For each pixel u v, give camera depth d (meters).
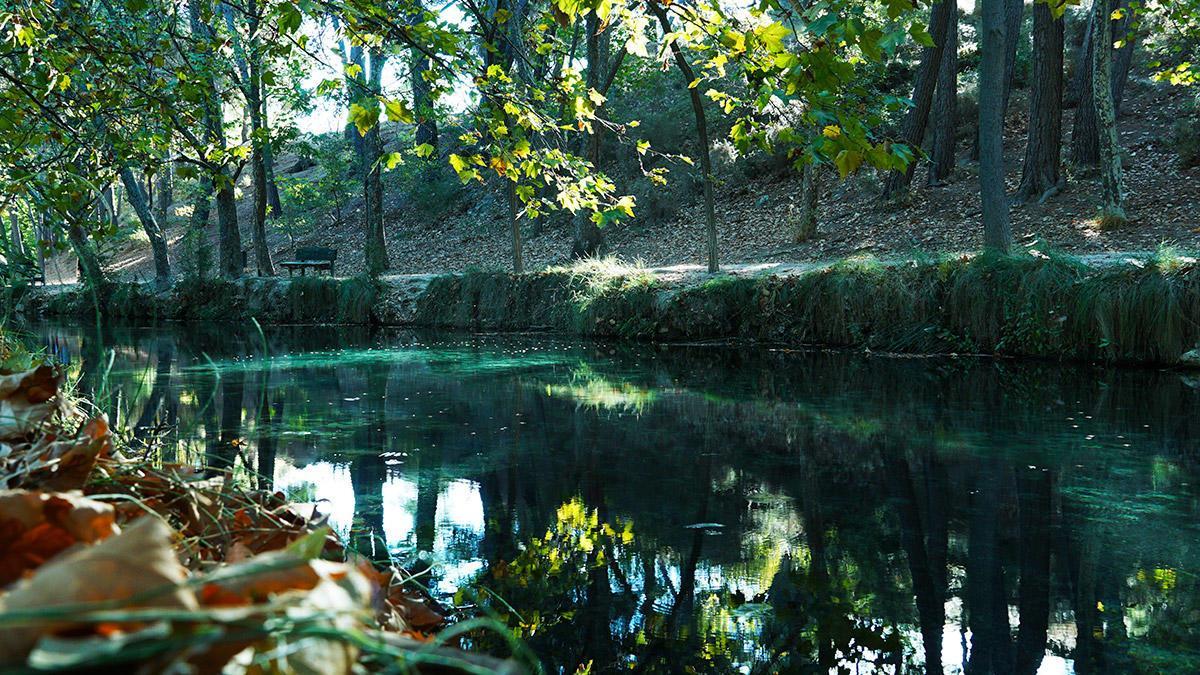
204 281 24.36
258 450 6.77
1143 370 10.67
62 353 14.28
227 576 0.71
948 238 19.45
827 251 20.91
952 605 3.71
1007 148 23.64
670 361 12.86
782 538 4.63
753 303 15.08
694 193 27.67
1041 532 4.69
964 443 6.91
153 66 5.20
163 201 40.25
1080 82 21.23
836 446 6.91
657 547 4.48
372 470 6.14
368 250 22.95
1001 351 12.38
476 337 17.36
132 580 0.65
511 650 3.19
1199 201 17.80
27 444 1.71
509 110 4.27
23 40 4.66
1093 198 19.42
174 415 8.34
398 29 3.88
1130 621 3.52
